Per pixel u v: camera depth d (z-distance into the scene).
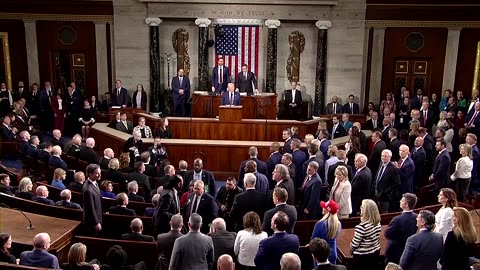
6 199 7.53
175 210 6.82
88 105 16.33
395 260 5.57
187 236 5.16
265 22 16.84
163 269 5.51
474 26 16.53
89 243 6.17
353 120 15.81
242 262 5.40
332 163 9.02
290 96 16.45
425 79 17.42
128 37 17.27
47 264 5.38
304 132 13.62
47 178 10.39
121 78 17.53
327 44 17.06
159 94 17.67
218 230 5.82
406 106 15.70
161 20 17.25
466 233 5.09
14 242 6.13
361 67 17.14
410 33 17.11
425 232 4.97
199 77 17.34
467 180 9.52
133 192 8.17
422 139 9.88
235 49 17.27
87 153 10.77
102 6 17.45
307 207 7.62
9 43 17.88
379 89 17.59
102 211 7.44
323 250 4.45
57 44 17.91
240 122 13.51
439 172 9.23
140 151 11.82
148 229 7.10
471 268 4.94
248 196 6.67
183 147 12.58
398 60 17.42
